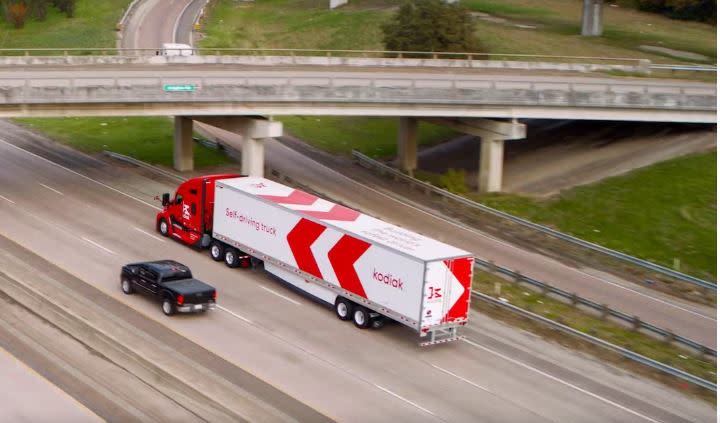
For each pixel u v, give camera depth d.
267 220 39.41
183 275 36.84
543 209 58.12
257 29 111.25
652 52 96.50
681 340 37.84
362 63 74.19
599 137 68.50
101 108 51.88
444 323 34.06
